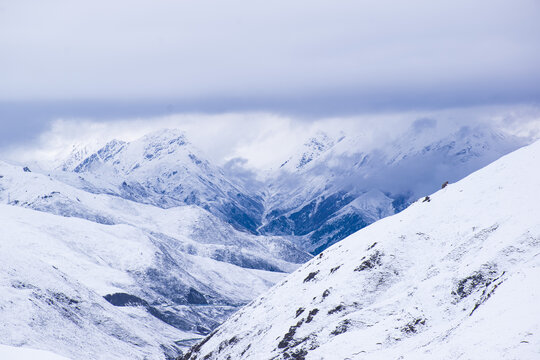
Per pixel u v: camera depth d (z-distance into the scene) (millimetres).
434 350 100625
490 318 97750
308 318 162625
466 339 95375
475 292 131250
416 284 146000
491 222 156500
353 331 133000
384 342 124375
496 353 88000
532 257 132375
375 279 164875
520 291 100500
